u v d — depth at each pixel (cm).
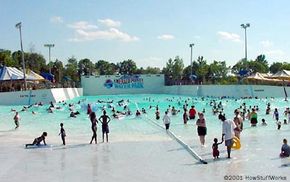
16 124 2898
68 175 1326
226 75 10019
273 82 6881
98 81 8506
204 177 1238
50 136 2369
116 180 1244
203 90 7325
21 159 1623
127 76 8569
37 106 4931
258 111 3891
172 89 8369
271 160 1463
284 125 2738
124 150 1797
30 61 10475
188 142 1977
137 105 5178
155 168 1396
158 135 2338
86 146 1939
